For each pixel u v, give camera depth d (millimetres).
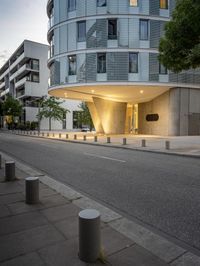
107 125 37219
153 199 5797
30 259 3154
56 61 31641
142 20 29469
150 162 11297
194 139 24875
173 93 30672
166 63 14766
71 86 30000
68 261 3107
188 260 3189
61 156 13328
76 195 5918
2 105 69188
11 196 5781
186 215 4812
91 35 29312
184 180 7648
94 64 29125
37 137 34000
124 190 6555
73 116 69062
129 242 3633
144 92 32750
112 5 29000
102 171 9109
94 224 3102
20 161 11594
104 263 3066
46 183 7113
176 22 13367
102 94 34750
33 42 64375
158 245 3561
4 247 3449
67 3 30578
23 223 4238
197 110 31719
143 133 38344
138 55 29188
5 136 36906
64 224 4199
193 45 13352
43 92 66125
